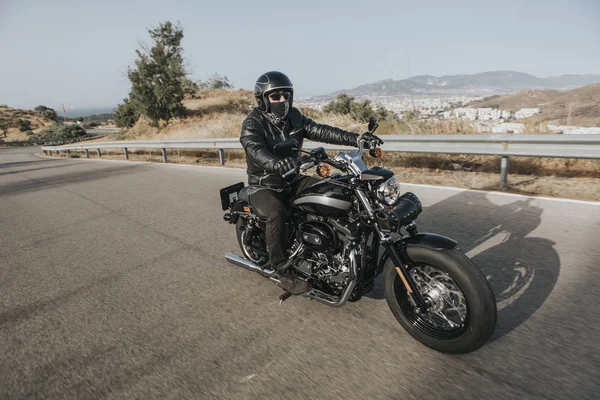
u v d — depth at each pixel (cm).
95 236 520
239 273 372
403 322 249
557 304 269
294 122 329
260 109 313
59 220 623
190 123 2508
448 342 227
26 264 437
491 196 520
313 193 262
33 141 4612
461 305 240
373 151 273
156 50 2511
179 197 718
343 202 247
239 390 215
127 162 1389
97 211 662
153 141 1281
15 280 394
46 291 364
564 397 190
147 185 868
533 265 326
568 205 460
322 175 236
